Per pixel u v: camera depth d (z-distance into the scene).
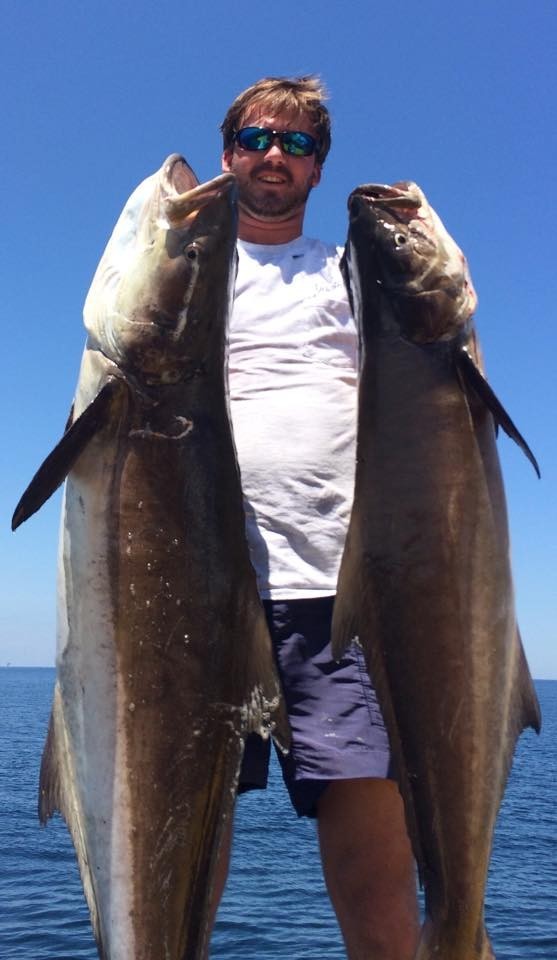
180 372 3.43
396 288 3.67
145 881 3.09
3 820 21.62
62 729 3.27
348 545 3.46
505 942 11.55
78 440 3.22
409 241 3.71
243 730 3.24
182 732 3.16
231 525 3.31
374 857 3.68
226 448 3.39
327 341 3.99
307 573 3.78
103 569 3.22
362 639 3.42
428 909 3.25
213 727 3.19
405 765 3.33
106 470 3.28
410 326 3.62
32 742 46.25
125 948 3.06
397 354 3.60
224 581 3.25
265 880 15.00
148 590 3.20
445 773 3.26
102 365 3.50
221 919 12.40
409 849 3.72
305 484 3.81
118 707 3.16
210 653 3.21
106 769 3.14
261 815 24.23
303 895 13.88
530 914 13.05
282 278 4.10
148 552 3.22
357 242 3.80
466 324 3.67
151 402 3.38
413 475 3.42
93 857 3.15
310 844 18.98
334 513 3.82
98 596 3.22
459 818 3.24
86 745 3.18
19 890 14.00
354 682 3.80
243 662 3.27
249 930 11.80
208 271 3.58
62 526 3.35
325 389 3.92
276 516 3.79
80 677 3.22
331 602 3.83
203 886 3.15
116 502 3.25
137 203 3.75
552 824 22.78
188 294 3.53
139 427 3.33
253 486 3.80
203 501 3.29
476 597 3.33
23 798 25.62
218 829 3.19
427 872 3.26
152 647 3.18
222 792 3.20
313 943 11.15
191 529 3.25
